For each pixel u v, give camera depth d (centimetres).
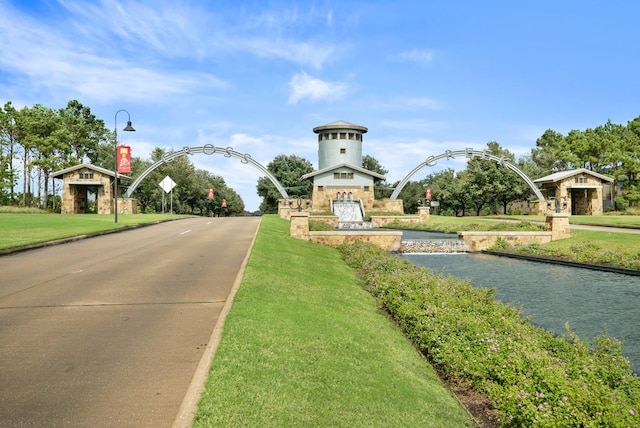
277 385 627
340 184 6719
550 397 655
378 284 1578
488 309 1235
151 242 2238
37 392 579
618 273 2292
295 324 908
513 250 3180
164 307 989
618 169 6631
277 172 9519
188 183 8694
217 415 518
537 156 8838
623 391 720
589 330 1334
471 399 786
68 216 4006
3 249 1769
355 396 668
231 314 890
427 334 988
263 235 2542
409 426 625
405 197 10181
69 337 788
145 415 523
